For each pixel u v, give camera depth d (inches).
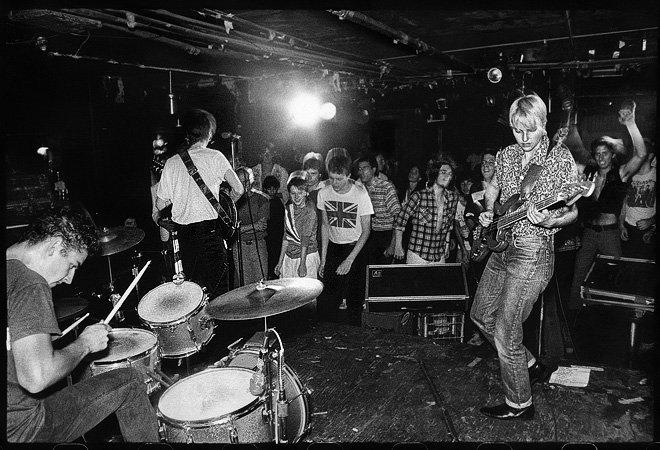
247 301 89.5
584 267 165.8
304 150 276.4
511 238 94.5
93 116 215.6
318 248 164.7
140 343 98.7
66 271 78.2
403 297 151.6
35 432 73.7
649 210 163.9
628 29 177.8
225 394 80.8
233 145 170.2
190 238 140.1
